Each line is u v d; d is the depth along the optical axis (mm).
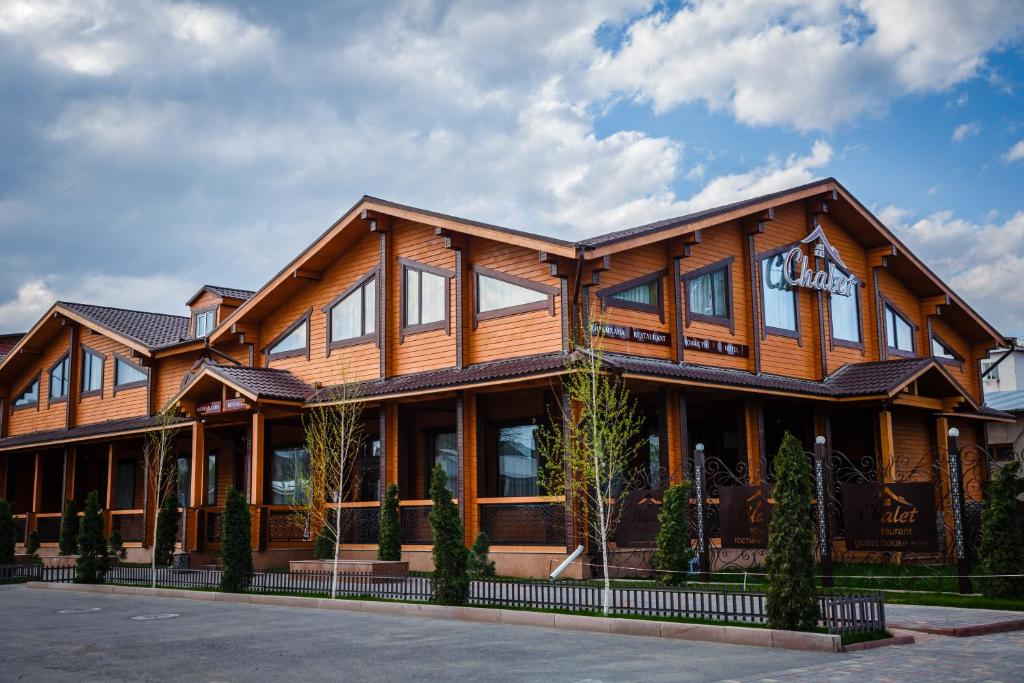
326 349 26703
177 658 11859
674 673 9945
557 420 22203
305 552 25859
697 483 17766
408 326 24641
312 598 17891
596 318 20484
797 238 26438
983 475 24016
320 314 27172
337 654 11805
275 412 25719
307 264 26828
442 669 10539
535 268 21797
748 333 24391
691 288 23266
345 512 24797
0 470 37438
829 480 16156
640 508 18906
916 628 12766
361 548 24125
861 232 28016
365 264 26125
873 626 12125
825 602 11930
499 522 21469
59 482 37781
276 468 29391
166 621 16000
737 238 24688
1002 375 40844
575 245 20031
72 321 35750
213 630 14555
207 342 29469
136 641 13516
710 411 24781
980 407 30484
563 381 19797
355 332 26141
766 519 17109
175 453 31859
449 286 23672
